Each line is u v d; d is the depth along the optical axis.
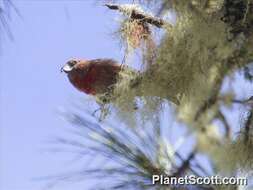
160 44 5.92
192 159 5.54
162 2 5.97
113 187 5.69
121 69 6.17
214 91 5.31
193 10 5.75
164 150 5.73
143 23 6.13
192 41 5.66
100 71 6.37
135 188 5.70
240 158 5.63
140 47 6.08
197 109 5.14
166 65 5.83
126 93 5.97
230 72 5.52
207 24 5.67
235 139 5.65
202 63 5.60
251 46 5.72
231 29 5.75
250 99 5.60
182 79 5.76
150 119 5.90
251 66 5.75
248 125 5.67
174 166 5.68
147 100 5.94
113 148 5.80
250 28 5.75
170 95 5.87
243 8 5.76
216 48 5.61
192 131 5.02
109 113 6.06
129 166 5.75
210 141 5.00
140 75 5.98
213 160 5.20
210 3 5.80
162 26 6.02
